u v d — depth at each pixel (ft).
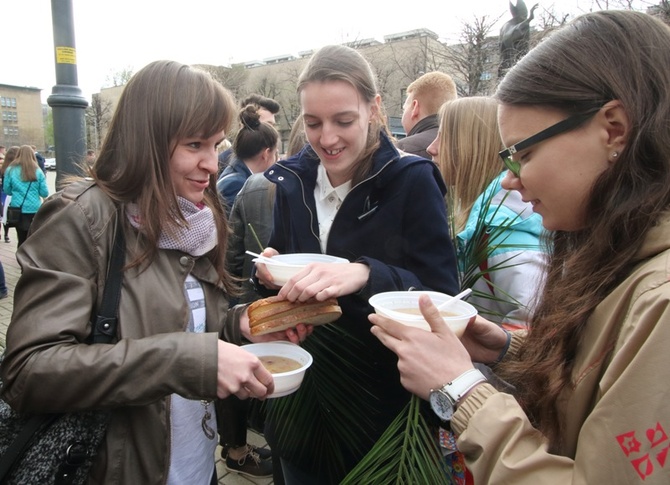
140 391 3.45
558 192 3.04
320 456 5.13
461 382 3.18
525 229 6.13
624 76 2.77
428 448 3.62
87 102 11.83
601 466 2.43
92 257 3.76
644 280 2.58
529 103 3.02
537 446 2.92
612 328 2.74
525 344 3.90
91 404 3.45
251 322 4.32
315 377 4.93
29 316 3.52
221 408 6.13
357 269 4.35
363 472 3.64
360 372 4.93
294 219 5.55
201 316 4.51
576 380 2.94
